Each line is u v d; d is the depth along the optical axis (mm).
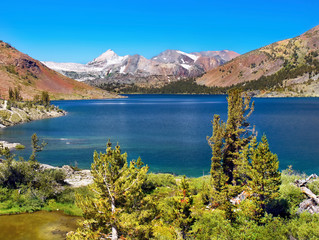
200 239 24188
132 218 21172
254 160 27141
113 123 145625
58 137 101188
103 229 21469
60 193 39406
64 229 29891
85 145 86688
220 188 35594
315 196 27500
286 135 102688
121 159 25484
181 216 24531
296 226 21875
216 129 40625
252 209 25641
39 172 42031
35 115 167125
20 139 95875
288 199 28516
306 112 190875
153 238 23078
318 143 87938
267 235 21969
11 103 163625
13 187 38844
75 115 193000
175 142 92500
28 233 28750
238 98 42438
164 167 63625
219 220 26562
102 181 22188
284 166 63594
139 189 23891
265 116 167500
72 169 55312
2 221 31438
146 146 86125
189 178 52844
